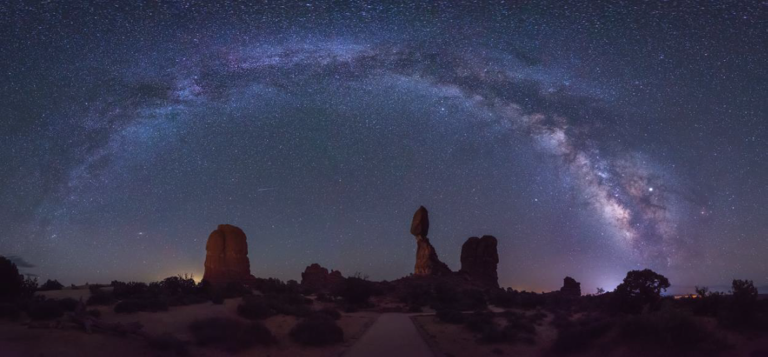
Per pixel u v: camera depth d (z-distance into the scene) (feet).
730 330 74.79
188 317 103.09
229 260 181.88
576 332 86.94
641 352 71.67
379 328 121.49
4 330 75.82
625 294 115.03
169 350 79.46
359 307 168.04
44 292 133.49
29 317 86.43
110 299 113.39
